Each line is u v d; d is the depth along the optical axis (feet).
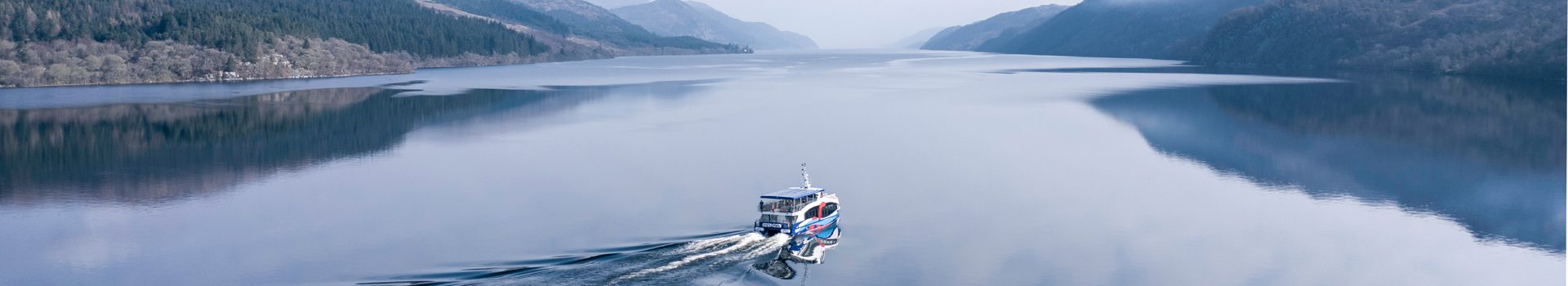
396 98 397.19
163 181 186.80
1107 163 205.36
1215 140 242.78
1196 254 129.08
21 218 153.99
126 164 207.51
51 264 126.52
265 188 178.29
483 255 126.21
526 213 153.69
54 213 157.48
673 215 151.64
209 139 250.57
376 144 239.50
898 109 333.83
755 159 211.61
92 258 129.08
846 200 164.25
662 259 121.39
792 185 179.11
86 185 181.88
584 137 251.80
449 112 328.29
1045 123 286.05
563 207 158.92
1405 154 213.25
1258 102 358.23
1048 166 201.16
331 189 177.06
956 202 162.50
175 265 125.39
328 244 134.31
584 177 188.03
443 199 166.09
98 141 246.06
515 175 191.11
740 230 140.15
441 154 220.23
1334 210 156.87
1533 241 136.87
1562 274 121.19
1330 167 198.49
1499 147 222.89
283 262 125.49
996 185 177.88
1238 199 165.89
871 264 122.11
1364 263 125.80
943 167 200.13
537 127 278.67
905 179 185.47
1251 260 126.72
